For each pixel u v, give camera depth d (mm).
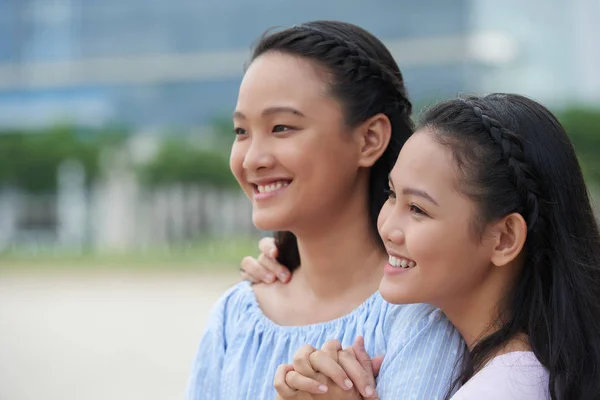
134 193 21719
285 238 1985
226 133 22297
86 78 25109
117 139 21938
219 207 21484
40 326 9156
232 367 1833
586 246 1612
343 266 1827
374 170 1834
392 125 1809
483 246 1537
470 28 23391
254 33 24922
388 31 23938
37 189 21750
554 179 1561
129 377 6602
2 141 21672
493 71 23516
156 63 25125
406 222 1556
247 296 1940
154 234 21531
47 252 19562
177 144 21547
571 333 1545
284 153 1711
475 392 1469
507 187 1519
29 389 6234
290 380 1590
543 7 23500
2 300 11266
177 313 9867
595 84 23469
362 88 1751
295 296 1903
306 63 1729
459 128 1541
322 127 1717
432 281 1537
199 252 18422
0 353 7648
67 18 24984
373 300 1757
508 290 1602
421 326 1630
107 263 16500
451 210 1514
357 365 1594
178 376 6617
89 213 21812
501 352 1548
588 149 17609
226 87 25094
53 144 21375
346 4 24156
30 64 25094
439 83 23531
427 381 1570
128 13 25047
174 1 24859
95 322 9336
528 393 1480
